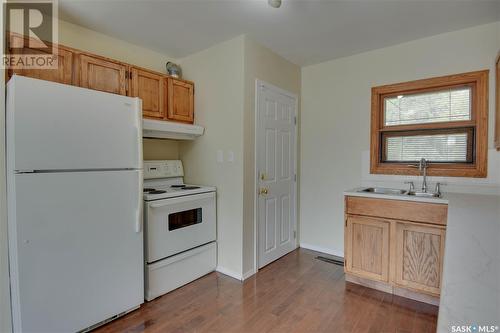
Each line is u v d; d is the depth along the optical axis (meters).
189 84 3.02
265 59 2.92
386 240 2.39
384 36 2.66
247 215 2.75
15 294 1.61
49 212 1.68
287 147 3.33
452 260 0.86
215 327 1.95
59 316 1.73
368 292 2.44
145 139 2.94
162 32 2.58
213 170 2.92
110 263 1.98
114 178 1.99
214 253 2.88
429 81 2.68
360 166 3.11
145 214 2.29
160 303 2.27
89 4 2.10
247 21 2.37
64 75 2.11
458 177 2.55
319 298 2.34
